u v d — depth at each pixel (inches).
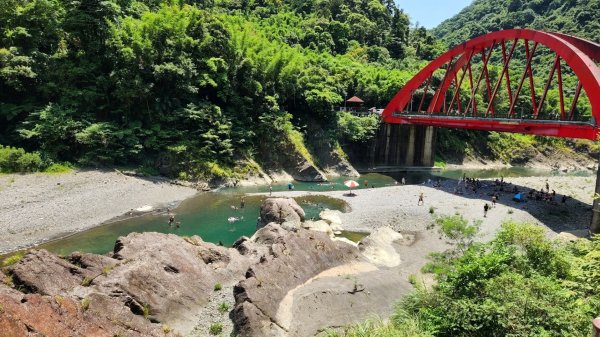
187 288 723.4
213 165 1888.5
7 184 1353.3
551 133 1674.5
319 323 680.4
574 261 544.4
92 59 1859.0
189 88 1940.2
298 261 826.2
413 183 2241.6
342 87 2903.5
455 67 2433.6
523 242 613.0
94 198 1417.3
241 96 2225.6
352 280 834.2
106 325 556.1
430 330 455.8
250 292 670.5
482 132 3408.0
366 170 2591.0
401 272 949.8
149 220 1326.3
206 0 3363.7
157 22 1974.7
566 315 382.0
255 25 3435.0
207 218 1382.9
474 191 1800.0
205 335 630.5
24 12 1696.6
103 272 650.2
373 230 1317.7
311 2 4734.3
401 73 3366.1
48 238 1110.4
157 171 1811.0
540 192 1756.9
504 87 4069.9
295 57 2551.7
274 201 1296.8
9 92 1683.1
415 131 2785.4
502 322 388.5
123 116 1839.3
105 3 1823.3
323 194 1766.7
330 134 2496.3
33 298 493.4
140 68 1865.2
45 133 1569.9
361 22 4569.4
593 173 3287.4
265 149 2174.0
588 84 1449.3
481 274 488.1
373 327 553.3
